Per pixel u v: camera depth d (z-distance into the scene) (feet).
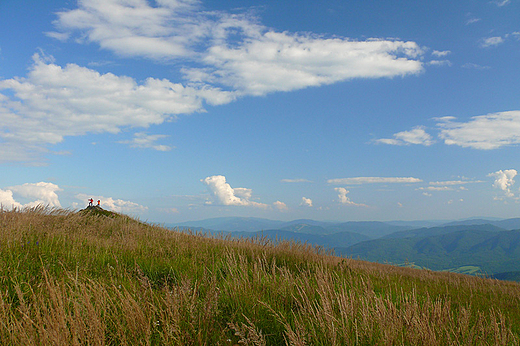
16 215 31.91
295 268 24.00
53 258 18.42
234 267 18.13
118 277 16.29
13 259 16.78
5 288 12.49
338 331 9.78
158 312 10.28
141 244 27.22
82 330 8.23
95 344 8.04
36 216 34.06
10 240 20.24
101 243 25.05
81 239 25.57
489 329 10.56
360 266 29.35
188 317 10.06
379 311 10.29
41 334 7.91
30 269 15.65
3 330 8.40
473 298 23.25
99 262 19.20
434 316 10.56
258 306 12.18
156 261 20.71
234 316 11.41
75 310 8.76
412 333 9.46
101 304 10.24
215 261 22.31
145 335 8.65
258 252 27.17
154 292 12.89
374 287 20.24
